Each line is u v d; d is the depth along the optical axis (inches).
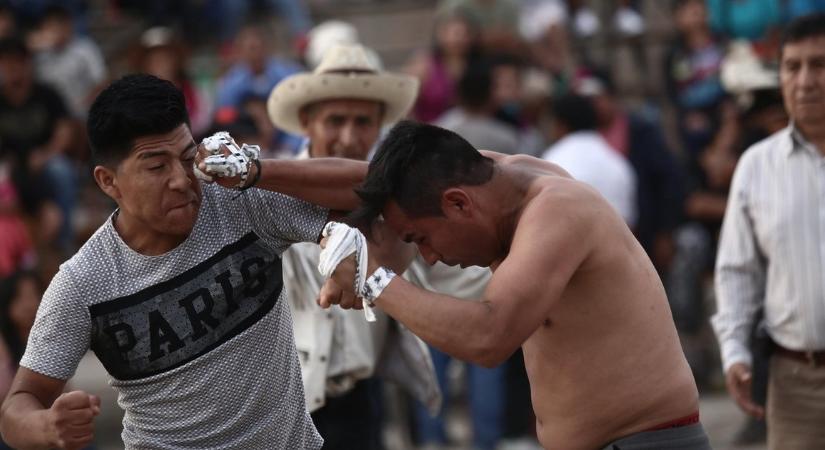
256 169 243.1
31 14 791.1
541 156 632.4
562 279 236.5
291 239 252.2
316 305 323.9
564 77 740.7
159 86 234.8
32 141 639.8
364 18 893.8
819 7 685.9
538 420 262.1
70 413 228.2
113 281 242.4
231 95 666.2
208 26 869.2
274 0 869.8
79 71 736.3
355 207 253.6
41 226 619.8
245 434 249.4
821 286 337.7
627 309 247.1
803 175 342.0
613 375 247.9
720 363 636.7
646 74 762.8
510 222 248.1
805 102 337.7
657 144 599.5
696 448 252.2
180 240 243.4
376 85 343.6
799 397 343.0
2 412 242.4
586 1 825.5
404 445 553.9
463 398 628.7
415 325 233.9
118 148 234.2
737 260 353.1
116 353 245.3
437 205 244.4
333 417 333.7
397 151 245.9
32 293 487.2
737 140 623.2
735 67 609.9
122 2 880.3
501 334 231.3
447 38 694.5
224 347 245.3
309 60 734.5
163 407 248.1
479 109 548.4
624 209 541.0
